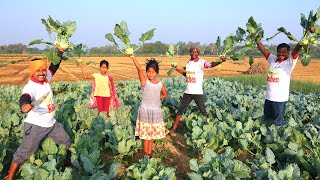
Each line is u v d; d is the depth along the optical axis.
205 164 4.55
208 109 7.97
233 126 6.59
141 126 4.99
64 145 4.59
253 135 5.97
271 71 5.79
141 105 5.02
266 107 6.09
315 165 4.52
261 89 13.76
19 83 21.03
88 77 6.99
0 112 8.19
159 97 5.01
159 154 5.47
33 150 4.08
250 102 9.35
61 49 4.32
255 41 5.55
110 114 6.91
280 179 4.07
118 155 5.09
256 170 4.59
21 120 6.36
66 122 5.69
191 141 5.97
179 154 5.72
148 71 4.92
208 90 11.79
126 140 5.53
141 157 5.45
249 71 30.08
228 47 5.56
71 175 3.96
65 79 23.56
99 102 7.13
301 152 4.88
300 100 10.65
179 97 9.93
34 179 3.61
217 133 6.07
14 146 5.32
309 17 4.79
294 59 5.47
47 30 4.25
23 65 42.03
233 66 44.47
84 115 6.66
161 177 4.06
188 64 6.49
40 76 3.91
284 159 5.21
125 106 8.07
